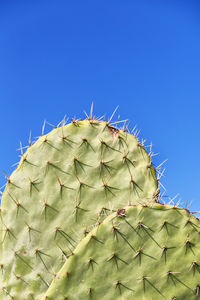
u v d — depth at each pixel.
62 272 0.66
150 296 0.65
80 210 0.74
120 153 0.76
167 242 0.66
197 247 0.66
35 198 0.76
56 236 0.74
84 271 0.66
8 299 0.73
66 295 0.65
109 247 0.66
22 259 0.74
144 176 0.74
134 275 0.65
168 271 0.65
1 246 0.75
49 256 0.73
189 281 0.65
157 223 0.66
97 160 0.76
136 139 0.77
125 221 0.67
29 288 0.73
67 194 0.75
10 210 0.76
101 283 0.65
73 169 0.76
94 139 0.77
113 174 0.75
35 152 0.78
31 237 0.74
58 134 0.78
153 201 0.70
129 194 0.74
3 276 0.74
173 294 0.65
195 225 0.66
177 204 0.68
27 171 0.77
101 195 0.74
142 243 0.66
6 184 0.77
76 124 0.79
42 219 0.75
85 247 0.66
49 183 0.76
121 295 0.65
